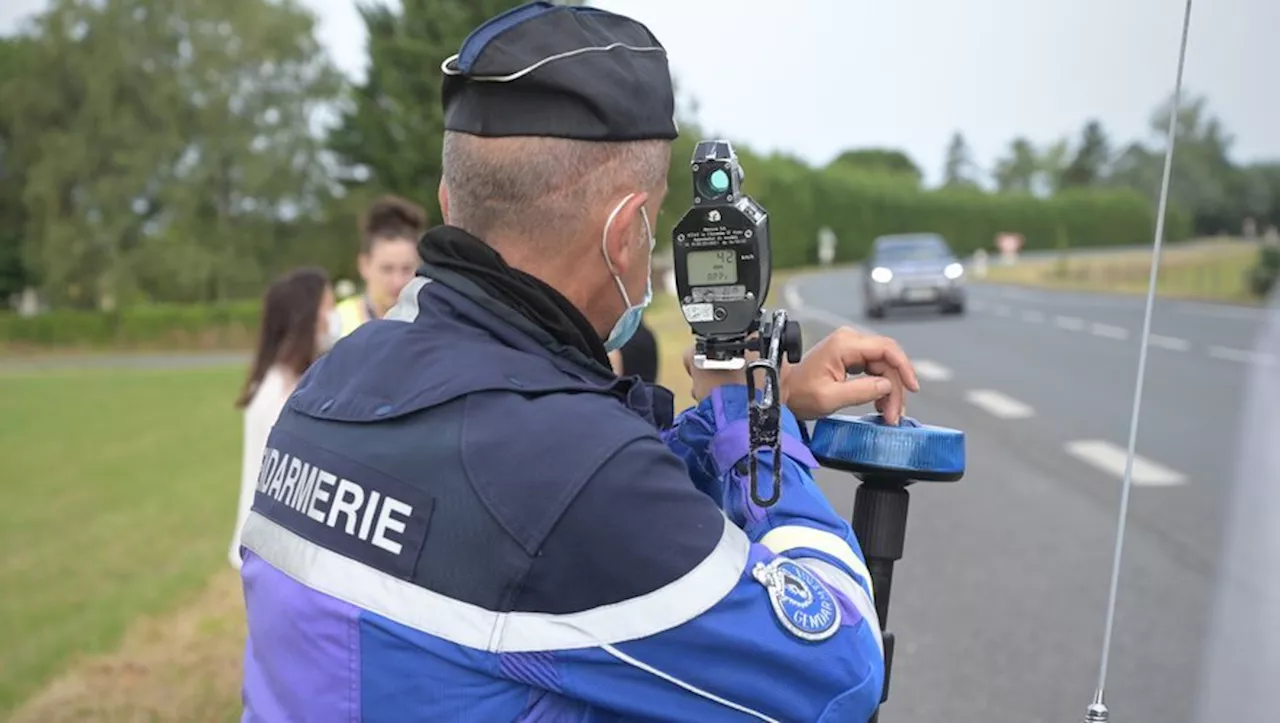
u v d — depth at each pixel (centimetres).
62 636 491
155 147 4238
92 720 371
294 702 109
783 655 106
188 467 1066
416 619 104
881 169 7650
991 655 414
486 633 103
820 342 139
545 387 109
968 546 555
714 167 121
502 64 113
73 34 4291
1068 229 7031
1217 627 146
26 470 1086
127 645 467
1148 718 350
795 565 112
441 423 108
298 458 117
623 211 116
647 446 107
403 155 2244
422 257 123
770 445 120
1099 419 941
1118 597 466
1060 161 8688
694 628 104
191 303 4512
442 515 105
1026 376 1255
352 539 109
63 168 4200
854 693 109
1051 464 755
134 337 3997
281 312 334
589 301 122
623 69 115
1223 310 1667
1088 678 387
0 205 4788
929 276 2117
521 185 115
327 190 4438
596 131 113
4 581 628
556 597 103
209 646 451
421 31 2261
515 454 104
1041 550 544
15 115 4328
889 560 132
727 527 109
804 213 6184
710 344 125
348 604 107
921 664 408
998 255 6956
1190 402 1004
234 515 802
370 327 124
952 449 128
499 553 103
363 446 111
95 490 954
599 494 103
